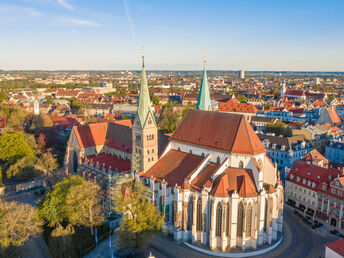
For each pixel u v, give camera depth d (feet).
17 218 258.37
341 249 231.50
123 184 329.72
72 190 290.56
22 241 258.16
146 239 296.30
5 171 463.42
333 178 335.47
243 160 288.30
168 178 313.73
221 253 270.87
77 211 289.33
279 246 287.89
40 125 621.72
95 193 309.01
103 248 282.36
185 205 288.10
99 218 299.58
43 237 303.27
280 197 298.15
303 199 361.10
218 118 315.99
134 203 286.46
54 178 431.02
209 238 280.72
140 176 332.19
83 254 271.49
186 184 287.48
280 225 304.09
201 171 305.32
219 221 276.21
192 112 343.46
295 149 520.42
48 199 307.58
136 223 279.28
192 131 331.98
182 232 294.46
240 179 283.59
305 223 334.44
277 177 311.27
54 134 611.88
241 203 271.49
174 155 341.82
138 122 328.70
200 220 285.84
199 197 282.15
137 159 339.57
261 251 275.18
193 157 323.57
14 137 464.65
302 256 271.28
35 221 293.64
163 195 301.43
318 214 338.34
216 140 305.53
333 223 321.52
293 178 378.94
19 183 429.79
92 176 392.27
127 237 285.02
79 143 425.69
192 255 272.31
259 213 275.80
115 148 422.41
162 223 285.84
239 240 278.67
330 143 553.23
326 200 327.88
